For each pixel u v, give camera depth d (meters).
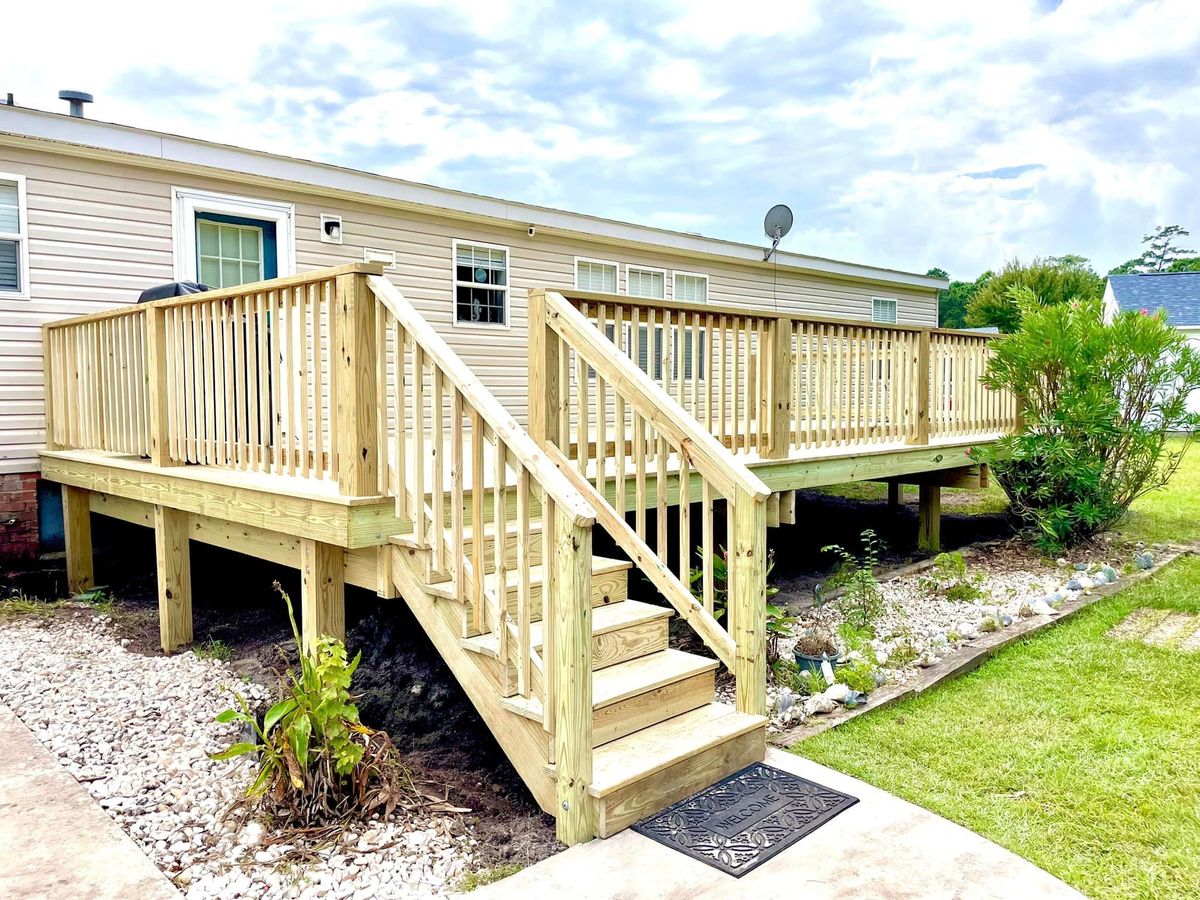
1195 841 2.63
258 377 4.09
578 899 2.32
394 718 3.81
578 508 2.58
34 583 6.45
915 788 3.00
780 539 7.78
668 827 2.71
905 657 4.38
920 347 6.69
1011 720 3.60
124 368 5.20
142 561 7.03
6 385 6.34
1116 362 6.87
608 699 2.99
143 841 2.73
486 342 9.09
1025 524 7.93
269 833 2.76
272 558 4.11
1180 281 24.91
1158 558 6.65
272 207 7.47
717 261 11.91
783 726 3.59
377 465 3.38
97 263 6.63
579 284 10.10
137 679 4.38
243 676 4.42
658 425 3.64
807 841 2.61
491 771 3.33
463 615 3.11
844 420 6.03
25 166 6.28
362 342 3.31
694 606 3.50
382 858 2.63
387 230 8.25
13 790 3.01
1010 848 2.60
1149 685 3.97
